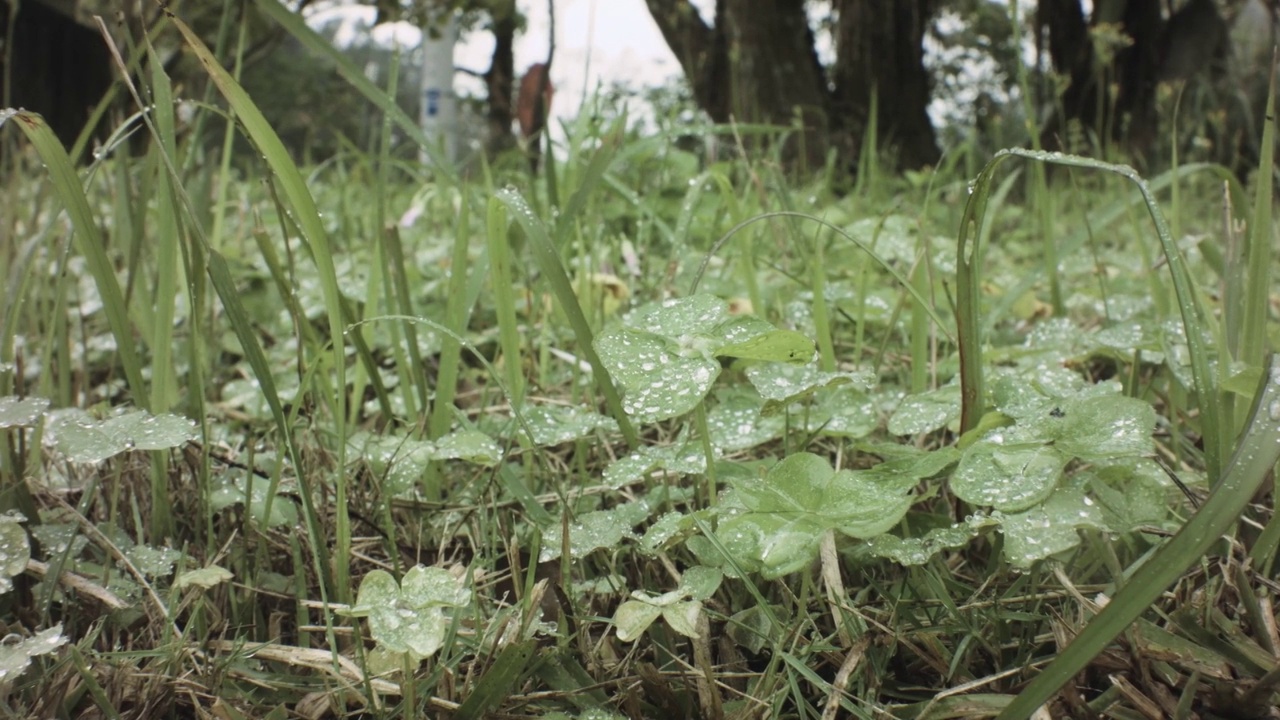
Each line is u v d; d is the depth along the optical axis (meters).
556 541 0.37
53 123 1.75
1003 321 0.73
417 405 0.56
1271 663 0.33
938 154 3.01
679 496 0.42
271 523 0.40
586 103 0.73
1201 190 1.50
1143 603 0.29
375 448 0.43
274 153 0.36
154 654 0.35
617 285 0.69
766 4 2.57
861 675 0.35
